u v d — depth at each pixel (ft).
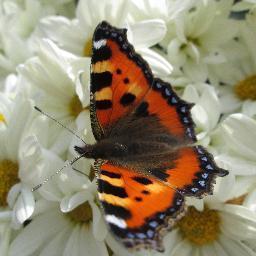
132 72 0.56
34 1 0.71
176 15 0.64
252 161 0.60
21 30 0.72
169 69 0.61
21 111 0.59
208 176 0.54
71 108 0.63
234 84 0.67
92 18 0.65
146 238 0.48
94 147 0.57
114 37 0.54
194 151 0.55
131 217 0.48
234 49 0.67
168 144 0.56
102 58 0.55
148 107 0.57
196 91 0.62
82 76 0.60
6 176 0.60
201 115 0.61
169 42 0.66
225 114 0.65
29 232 0.59
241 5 0.66
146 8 0.64
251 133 0.59
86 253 0.58
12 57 0.69
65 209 0.56
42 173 0.57
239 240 0.59
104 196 0.50
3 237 0.58
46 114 0.60
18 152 0.60
